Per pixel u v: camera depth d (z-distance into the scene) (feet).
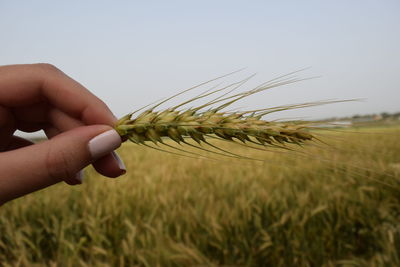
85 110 0.64
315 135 0.51
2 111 0.68
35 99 0.67
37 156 0.50
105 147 0.53
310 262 1.30
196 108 0.53
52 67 0.68
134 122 0.54
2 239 1.39
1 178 0.49
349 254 1.35
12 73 0.65
